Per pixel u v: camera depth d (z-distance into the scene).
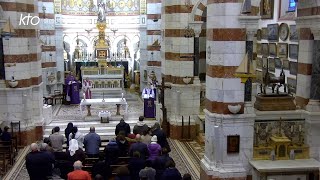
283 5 17.69
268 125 11.86
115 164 11.65
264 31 19.67
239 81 11.12
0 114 15.96
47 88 25.34
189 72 17.52
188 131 17.70
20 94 16.03
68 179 9.30
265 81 12.60
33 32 16.98
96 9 28.91
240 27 10.95
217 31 11.05
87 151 12.70
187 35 16.50
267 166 10.98
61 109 22.61
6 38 13.48
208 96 11.66
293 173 11.06
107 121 19.45
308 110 11.92
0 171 13.17
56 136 12.77
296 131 12.07
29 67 16.42
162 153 11.31
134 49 29.28
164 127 18.11
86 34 28.89
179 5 17.14
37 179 10.31
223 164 11.34
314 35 11.74
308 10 11.81
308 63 12.07
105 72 26.12
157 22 25.75
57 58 26.22
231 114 11.20
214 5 11.03
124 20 29.09
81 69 26.03
